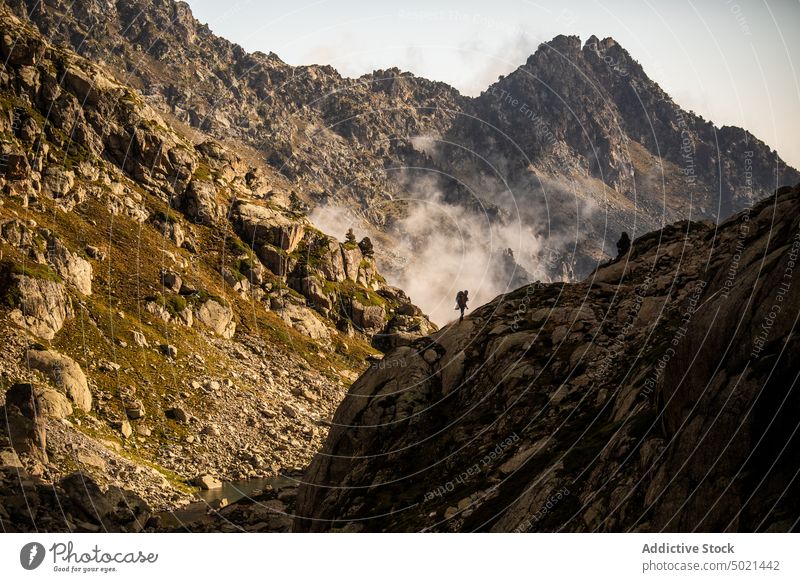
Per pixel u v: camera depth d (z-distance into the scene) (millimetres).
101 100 145000
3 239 95000
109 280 113500
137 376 93625
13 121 128375
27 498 38906
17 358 77438
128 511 43188
